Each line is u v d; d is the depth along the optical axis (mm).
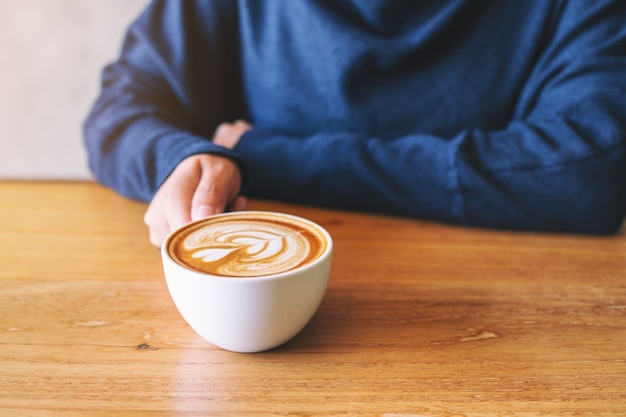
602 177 614
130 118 707
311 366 394
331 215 664
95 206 669
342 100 760
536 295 482
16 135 1327
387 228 625
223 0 844
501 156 629
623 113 634
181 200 532
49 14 1237
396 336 426
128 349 410
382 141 673
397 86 759
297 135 815
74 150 1342
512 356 406
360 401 364
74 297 471
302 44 781
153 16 849
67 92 1296
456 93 750
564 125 640
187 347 414
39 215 640
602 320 448
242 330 387
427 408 359
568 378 385
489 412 356
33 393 368
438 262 539
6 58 1268
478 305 466
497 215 624
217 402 363
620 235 623
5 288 483
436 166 634
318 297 407
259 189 702
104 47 1263
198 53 837
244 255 411
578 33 697
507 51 749
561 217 618
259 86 833
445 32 745
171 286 400
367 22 760
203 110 840
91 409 356
